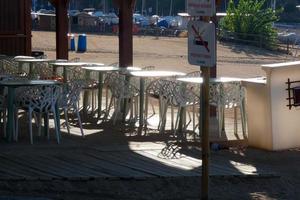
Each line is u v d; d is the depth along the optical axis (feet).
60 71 55.77
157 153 36.52
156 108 55.26
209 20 24.30
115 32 216.33
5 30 75.97
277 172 34.12
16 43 76.74
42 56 69.67
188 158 35.55
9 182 29.27
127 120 47.09
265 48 168.35
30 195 27.73
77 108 41.06
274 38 172.55
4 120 39.52
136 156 35.55
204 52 24.18
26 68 59.21
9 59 58.65
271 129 38.58
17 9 76.54
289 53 161.99
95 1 359.05
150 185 30.32
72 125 44.91
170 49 152.46
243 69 109.91
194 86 42.11
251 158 36.96
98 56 123.75
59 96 38.45
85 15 237.86
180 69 100.89
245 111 42.09
